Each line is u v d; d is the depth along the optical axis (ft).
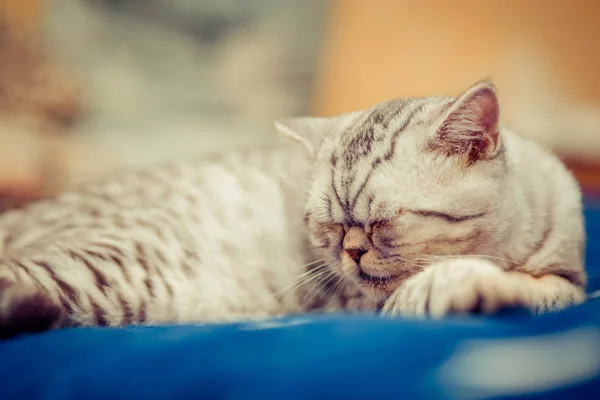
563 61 3.90
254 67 3.70
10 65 3.19
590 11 3.94
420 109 1.45
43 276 1.36
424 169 1.36
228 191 1.64
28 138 3.19
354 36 3.76
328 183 1.44
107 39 3.49
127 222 1.55
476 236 1.36
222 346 1.11
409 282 1.27
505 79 3.85
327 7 3.73
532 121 3.81
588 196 2.95
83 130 3.41
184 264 1.53
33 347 1.18
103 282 1.42
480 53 3.83
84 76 3.43
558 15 3.90
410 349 1.05
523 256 1.42
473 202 1.35
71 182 3.25
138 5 3.53
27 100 3.22
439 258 1.34
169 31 3.60
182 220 1.59
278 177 1.65
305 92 3.75
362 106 3.80
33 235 1.60
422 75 3.83
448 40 3.81
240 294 1.55
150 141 3.50
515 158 1.49
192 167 1.74
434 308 1.18
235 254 1.57
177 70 3.62
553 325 1.11
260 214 1.61
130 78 3.54
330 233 1.43
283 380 1.02
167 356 1.10
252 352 1.08
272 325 1.21
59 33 3.38
